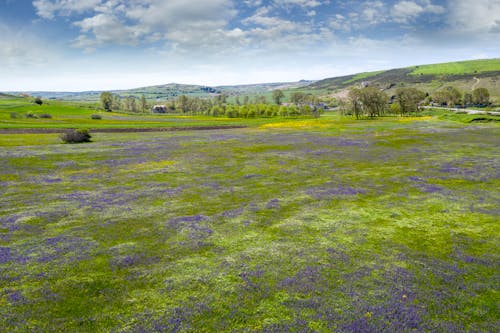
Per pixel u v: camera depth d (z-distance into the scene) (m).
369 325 10.58
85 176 36.25
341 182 32.06
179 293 12.71
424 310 11.41
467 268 14.39
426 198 25.59
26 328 10.72
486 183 30.11
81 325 10.88
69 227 20.03
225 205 24.69
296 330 10.39
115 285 13.38
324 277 13.67
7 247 16.97
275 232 18.95
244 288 12.95
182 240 17.86
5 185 31.89
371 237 17.97
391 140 65.56
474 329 10.40
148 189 30.11
